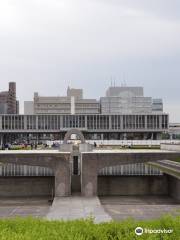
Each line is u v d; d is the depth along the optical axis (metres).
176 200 58.12
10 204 53.25
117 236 13.19
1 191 64.06
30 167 70.62
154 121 177.38
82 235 12.86
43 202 55.50
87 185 53.22
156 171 71.81
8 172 70.94
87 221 15.29
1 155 53.84
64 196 52.53
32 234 12.73
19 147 109.75
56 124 175.62
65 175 53.19
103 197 61.66
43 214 43.06
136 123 176.62
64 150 66.12
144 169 72.25
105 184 65.31
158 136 180.38
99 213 38.97
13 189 64.19
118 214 41.12
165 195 64.00
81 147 65.81
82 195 52.94
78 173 65.00
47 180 64.56
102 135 181.12
